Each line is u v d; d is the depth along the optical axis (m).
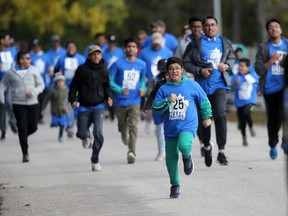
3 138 45.19
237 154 35.06
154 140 42.94
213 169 30.16
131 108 33.88
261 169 29.70
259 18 72.38
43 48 106.56
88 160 35.34
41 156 37.34
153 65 40.19
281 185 25.88
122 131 34.78
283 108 18.38
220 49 30.61
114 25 121.25
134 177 29.41
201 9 118.81
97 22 98.94
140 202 24.19
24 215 23.08
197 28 34.38
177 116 24.03
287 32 71.56
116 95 34.06
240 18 114.88
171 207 23.09
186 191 25.56
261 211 21.80
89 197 25.56
